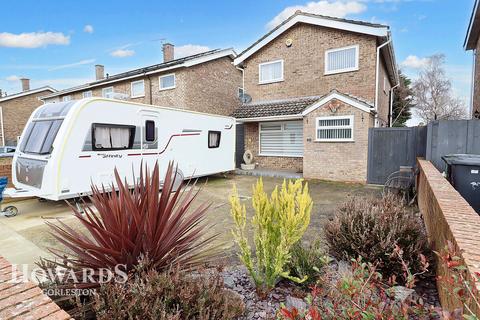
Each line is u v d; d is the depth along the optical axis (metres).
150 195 2.40
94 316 1.90
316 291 1.93
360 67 10.40
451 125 6.57
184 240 2.63
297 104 11.23
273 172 11.45
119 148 6.71
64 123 5.77
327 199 7.26
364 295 1.73
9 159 10.44
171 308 1.85
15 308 1.36
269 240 2.64
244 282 2.91
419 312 1.56
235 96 15.97
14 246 4.20
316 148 10.05
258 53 12.89
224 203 6.86
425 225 4.28
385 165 8.99
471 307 1.30
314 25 11.29
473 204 4.58
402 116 24.97
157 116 7.64
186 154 8.66
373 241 2.86
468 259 1.50
